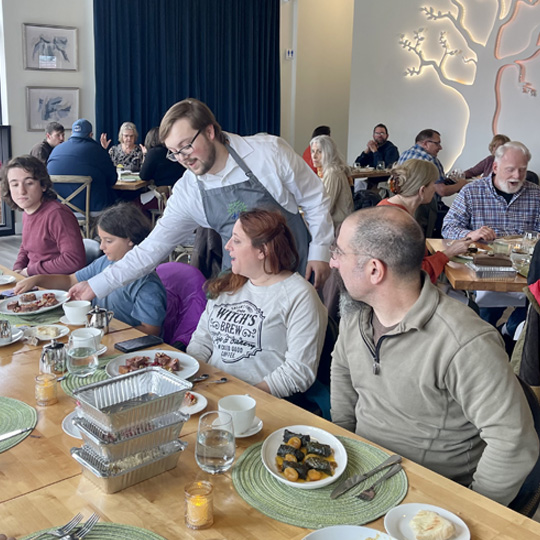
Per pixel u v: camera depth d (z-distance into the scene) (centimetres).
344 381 164
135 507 111
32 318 223
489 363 129
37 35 680
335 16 953
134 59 750
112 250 245
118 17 723
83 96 733
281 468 123
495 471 129
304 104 952
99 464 115
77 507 111
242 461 126
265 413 149
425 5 728
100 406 124
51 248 307
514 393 129
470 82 702
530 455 128
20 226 707
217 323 198
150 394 128
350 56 988
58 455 128
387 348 142
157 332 236
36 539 100
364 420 153
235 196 246
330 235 267
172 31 776
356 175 660
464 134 718
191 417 145
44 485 117
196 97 816
